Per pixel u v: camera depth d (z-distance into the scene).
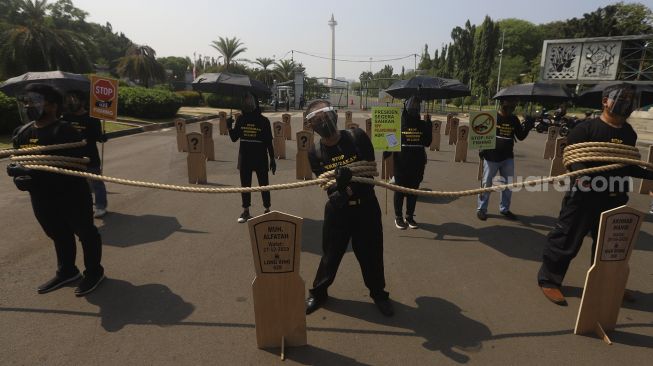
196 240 5.11
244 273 4.21
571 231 3.61
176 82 53.16
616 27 41.25
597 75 22.48
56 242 3.80
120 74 38.22
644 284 4.07
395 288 3.96
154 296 3.73
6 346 2.99
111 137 15.80
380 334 3.20
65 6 53.59
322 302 3.63
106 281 4.00
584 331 3.21
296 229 2.78
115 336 3.13
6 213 5.97
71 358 2.87
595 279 3.09
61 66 25.16
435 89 7.18
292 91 50.56
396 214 5.74
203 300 3.67
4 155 3.42
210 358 2.89
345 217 3.29
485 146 5.85
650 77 20.95
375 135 5.45
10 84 7.22
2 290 3.80
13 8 27.78
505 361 2.89
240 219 5.80
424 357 2.93
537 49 70.00
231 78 6.99
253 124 5.69
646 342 3.12
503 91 6.15
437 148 13.62
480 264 4.52
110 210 6.32
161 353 2.94
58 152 3.58
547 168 10.66
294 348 3.02
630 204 7.33
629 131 3.41
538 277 3.90
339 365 2.84
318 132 3.12
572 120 18.41
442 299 3.75
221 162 10.84
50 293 3.76
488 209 6.69
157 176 8.85
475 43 44.38
